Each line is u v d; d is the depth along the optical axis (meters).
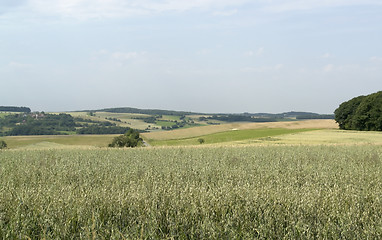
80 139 86.44
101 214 6.73
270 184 10.01
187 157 19.88
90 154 22.70
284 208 7.00
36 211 6.65
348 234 5.95
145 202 7.07
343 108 85.62
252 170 13.75
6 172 12.99
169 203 7.23
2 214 6.52
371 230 5.99
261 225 6.02
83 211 6.70
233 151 25.89
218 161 17.36
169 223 6.36
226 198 7.47
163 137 87.44
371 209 7.36
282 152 24.23
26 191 8.26
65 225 5.88
